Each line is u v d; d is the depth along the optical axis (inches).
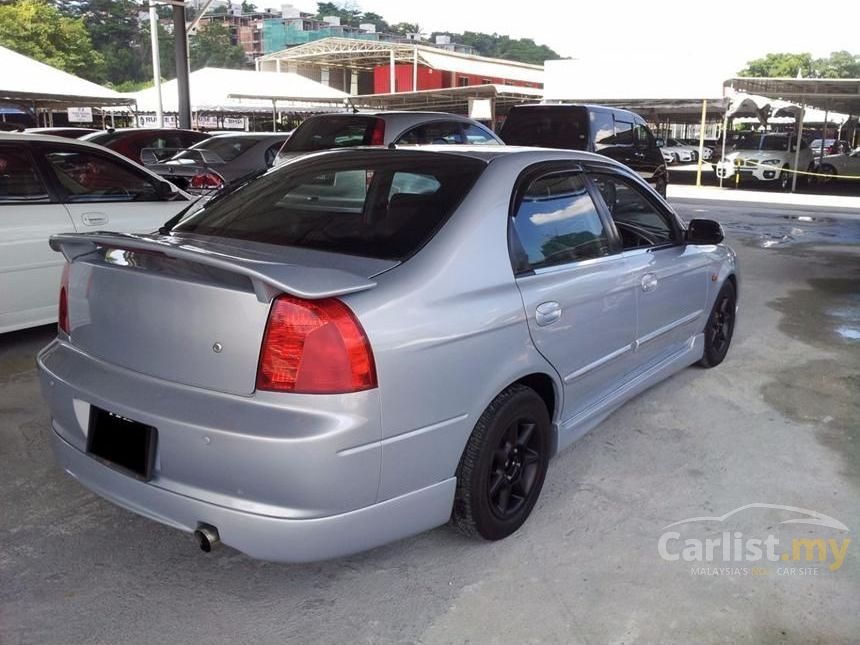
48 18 1891.0
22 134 213.2
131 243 98.4
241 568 112.9
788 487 141.2
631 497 136.3
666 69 925.8
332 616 102.4
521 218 121.9
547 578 111.7
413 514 102.6
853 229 522.3
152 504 97.4
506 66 1679.4
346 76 1979.6
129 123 1450.5
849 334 248.2
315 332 89.2
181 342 95.8
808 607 106.2
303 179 131.3
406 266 102.5
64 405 108.0
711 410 178.5
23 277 205.3
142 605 103.7
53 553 115.3
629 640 98.9
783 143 991.6
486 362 107.8
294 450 87.7
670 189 912.9
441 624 101.2
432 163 125.6
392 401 94.7
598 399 146.1
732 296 210.5
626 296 144.6
